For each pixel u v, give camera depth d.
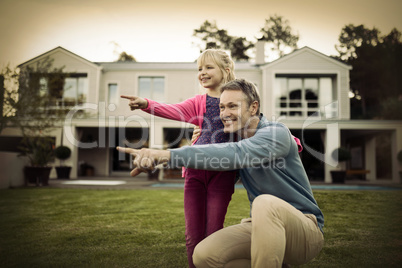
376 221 2.61
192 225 1.56
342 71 11.17
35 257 1.96
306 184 1.24
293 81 11.80
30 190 6.49
